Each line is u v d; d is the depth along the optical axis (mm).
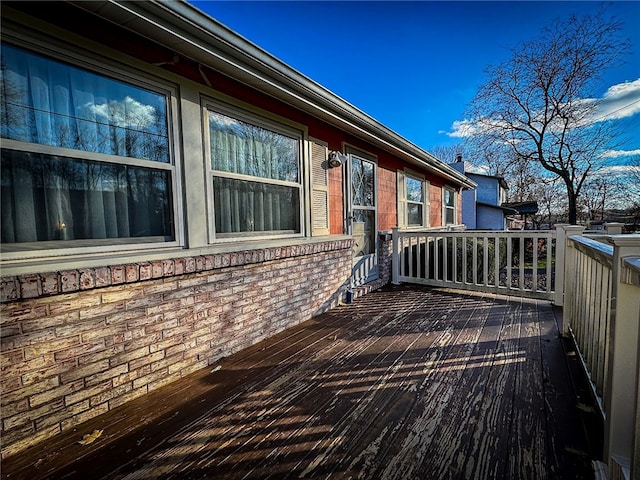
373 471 1539
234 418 1979
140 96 2385
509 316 3938
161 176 2535
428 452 1652
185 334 2549
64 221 2027
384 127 4980
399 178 6738
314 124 4250
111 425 1928
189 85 2674
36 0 1805
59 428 1854
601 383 1863
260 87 3186
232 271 2941
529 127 13344
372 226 5789
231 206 3145
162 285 2381
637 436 1200
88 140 2113
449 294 5117
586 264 2410
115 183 2268
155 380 2346
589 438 1734
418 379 2404
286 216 3873
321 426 1883
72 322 1902
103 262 2037
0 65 1765
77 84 2059
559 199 17234
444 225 9578
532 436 1755
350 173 5066
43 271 1779
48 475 1553
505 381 2354
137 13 1961
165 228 2570
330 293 4379
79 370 1938
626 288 1384
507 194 21125
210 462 1623
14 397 1687
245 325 3082
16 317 1682
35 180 1908
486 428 1828
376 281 5645
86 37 2055
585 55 11273
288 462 1612
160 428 1896
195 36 2324
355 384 2355
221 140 3014
